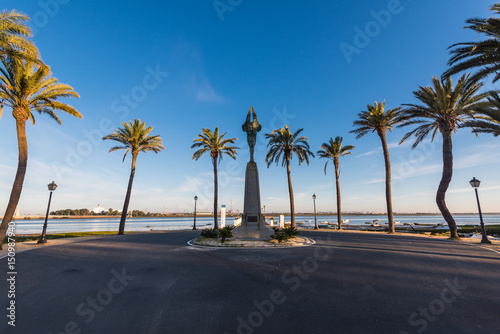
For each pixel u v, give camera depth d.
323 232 26.91
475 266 8.54
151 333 3.82
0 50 12.59
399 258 10.02
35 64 14.09
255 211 17.64
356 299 5.33
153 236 21.73
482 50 13.67
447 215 19.83
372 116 27.33
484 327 4.00
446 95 20.44
